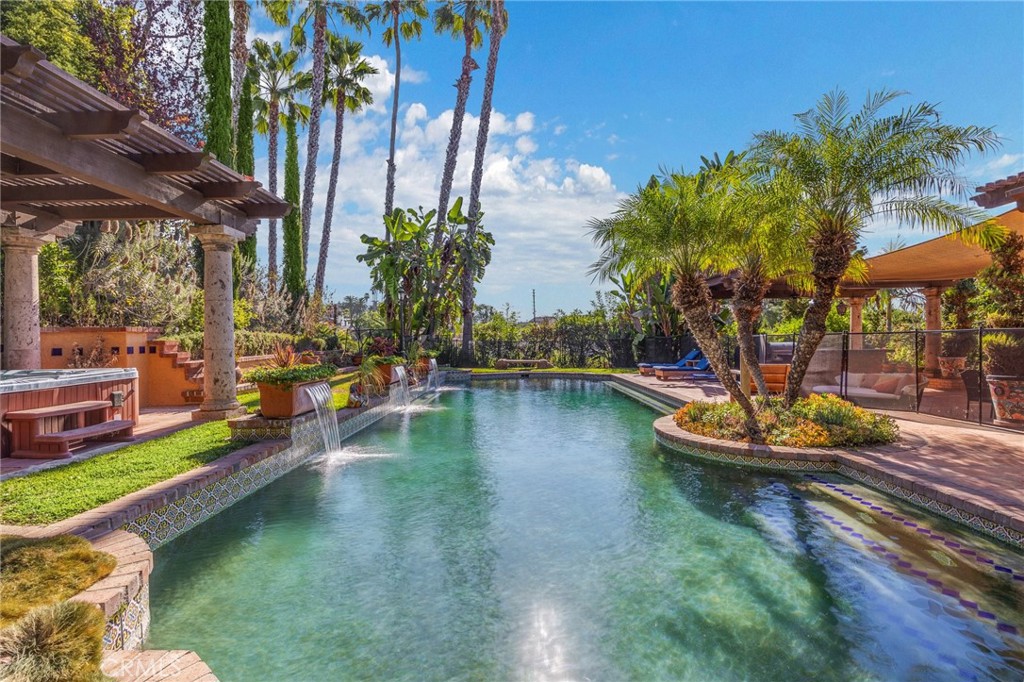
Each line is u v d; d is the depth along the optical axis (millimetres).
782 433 7008
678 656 2746
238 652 2789
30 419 5266
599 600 3352
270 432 6496
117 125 4594
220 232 7867
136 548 3154
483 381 19250
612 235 8062
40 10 11484
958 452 6215
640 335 21797
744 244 7883
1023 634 2951
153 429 7164
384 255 18734
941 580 3605
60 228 7801
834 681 2533
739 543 4262
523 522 4723
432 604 3299
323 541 4293
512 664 2689
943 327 14414
